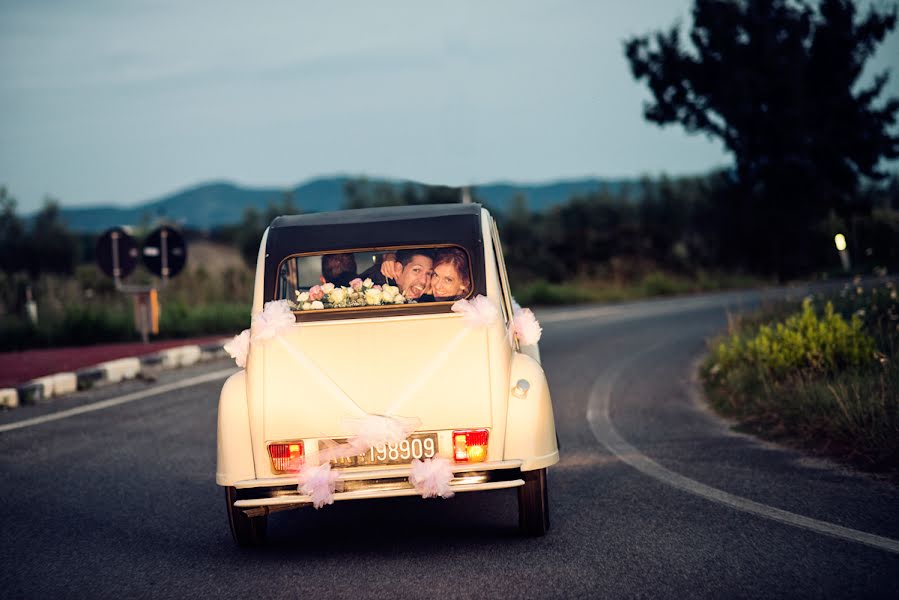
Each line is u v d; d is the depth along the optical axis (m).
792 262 36.00
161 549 6.09
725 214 37.34
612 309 29.05
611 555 5.51
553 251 43.38
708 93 22.34
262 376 5.76
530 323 6.57
